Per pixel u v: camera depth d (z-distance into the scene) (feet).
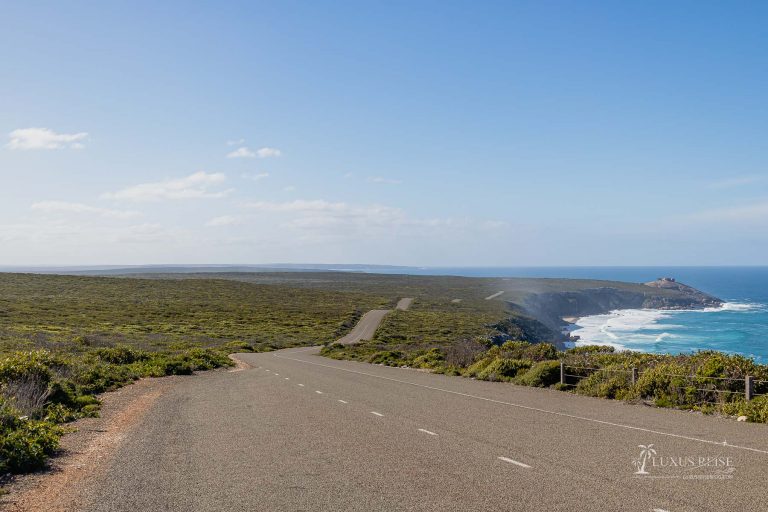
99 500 24.72
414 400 56.90
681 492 24.52
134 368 96.43
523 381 72.08
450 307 374.84
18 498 25.30
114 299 332.60
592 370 68.33
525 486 25.59
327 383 76.23
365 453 32.81
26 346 119.65
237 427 42.55
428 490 25.16
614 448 33.47
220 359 120.26
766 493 24.26
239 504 23.76
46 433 35.37
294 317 307.99
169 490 26.02
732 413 46.16
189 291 407.44
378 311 356.59
